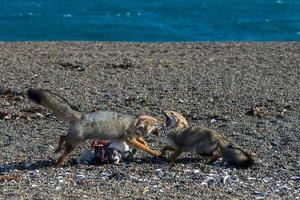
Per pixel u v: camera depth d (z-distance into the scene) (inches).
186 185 500.7
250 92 754.8
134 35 1775.3
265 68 871.7
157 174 522.6
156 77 818.2
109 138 548.7
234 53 980.6
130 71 848.3
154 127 559.8
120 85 781.9
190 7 2041.1
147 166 539.8
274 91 761.0
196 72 845.8
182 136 545.6
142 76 823.7
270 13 1990.7
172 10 2015.3
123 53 973.8
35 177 517.0
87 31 1819.6
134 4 2080.5
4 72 838.5
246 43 1083.3
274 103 712.4
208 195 481.4
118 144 551.2
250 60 920.9
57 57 935.0
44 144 597.0
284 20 1919.3
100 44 1066.7
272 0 2101.4
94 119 544.1
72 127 540.7
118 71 847.7
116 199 471.2
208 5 2055.9
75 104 709.9
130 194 481.4
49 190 488.1
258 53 979.3
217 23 1884.8
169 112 556.1
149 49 1018.1
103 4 2090.3
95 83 791.1
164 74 833.5
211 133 541.6
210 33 1800.0
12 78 810.8
